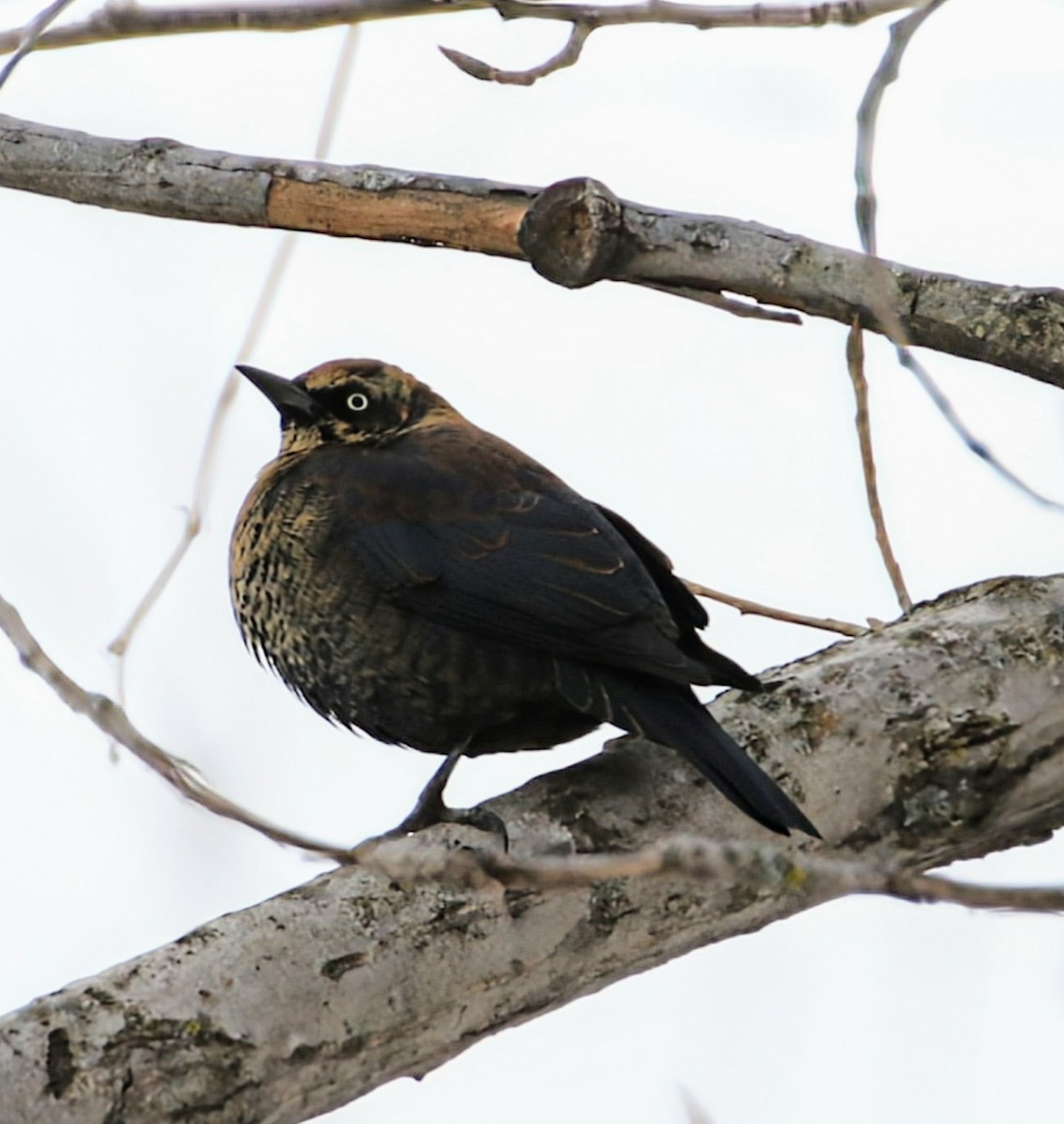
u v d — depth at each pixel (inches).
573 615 397.4
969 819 372.8
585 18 390.3
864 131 401.7
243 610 444.8
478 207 420.2
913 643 388.8
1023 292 409.1
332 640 424.5
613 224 411.2
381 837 414.9
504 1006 333.1
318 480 430.0
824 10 384.5
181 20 406.9
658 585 418.6
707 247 411.5
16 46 412.5
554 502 419.2
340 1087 317.7
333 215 428.5
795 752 370.6
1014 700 379.2
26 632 281.3
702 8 386.3
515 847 350.6
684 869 247.4
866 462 410.3
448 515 416.2
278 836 271.0
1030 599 398.6
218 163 431.5
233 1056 302.7
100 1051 295.4
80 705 276.5
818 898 357.7
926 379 392.2
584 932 336.8
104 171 434.0
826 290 407.5
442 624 412.5
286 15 404.2
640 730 369.7
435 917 324.2
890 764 372.5
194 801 272.7
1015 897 236.5
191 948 311.1
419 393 465.7
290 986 311.4
